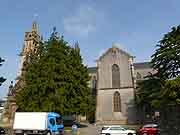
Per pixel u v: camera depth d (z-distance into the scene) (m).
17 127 36.94
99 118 61.91
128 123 59.62
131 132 34.47
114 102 62.47
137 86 60.34
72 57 50.53
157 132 34.84
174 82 29.88
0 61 32.59
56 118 37.75
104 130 34.88
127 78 63.28
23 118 37.03
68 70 47.16
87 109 47.91
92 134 39.38
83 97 48.12
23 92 46.66
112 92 63.28
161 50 37.94
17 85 62.28
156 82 46.34
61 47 49.09
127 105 61.22
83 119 66.00
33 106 44.31
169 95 29.97
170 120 29.58
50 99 43.78
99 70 65.88
